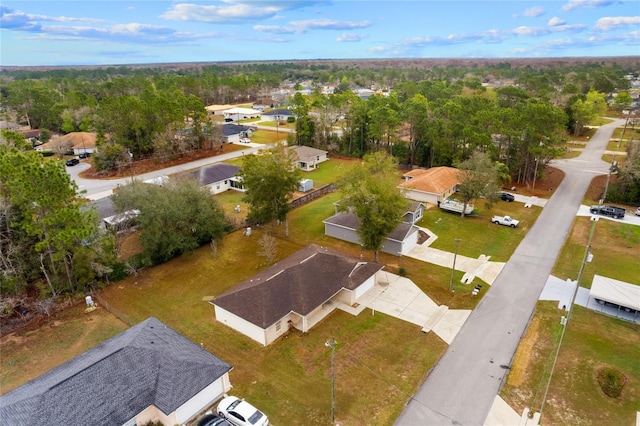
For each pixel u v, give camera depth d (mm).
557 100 92875
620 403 21828
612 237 41656
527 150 56031
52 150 76938
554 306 30578
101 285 34094
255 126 109000
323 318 29719
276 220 47656
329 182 63438
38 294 33250
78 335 28703
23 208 29828
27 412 18781
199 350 24500
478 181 45094
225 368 23094
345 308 30938
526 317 29406
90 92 144625
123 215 38156
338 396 22688
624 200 50531
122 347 22562
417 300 31719
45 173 28891
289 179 40875
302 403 22266
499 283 33938
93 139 81500
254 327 27156
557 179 59906
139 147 72438
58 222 30031
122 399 20250
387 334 27781
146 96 82188
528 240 41750
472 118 60156
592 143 80375
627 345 26266
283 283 29719
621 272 34969
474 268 36438
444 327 28422
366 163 48219
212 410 22312
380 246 35781
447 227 45375
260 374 24484
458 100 73938
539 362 24953
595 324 28391
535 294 32250
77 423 18828
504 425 20641
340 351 26219
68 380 20156
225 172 60031
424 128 66188
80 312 31406
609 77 152500
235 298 28797
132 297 33062
